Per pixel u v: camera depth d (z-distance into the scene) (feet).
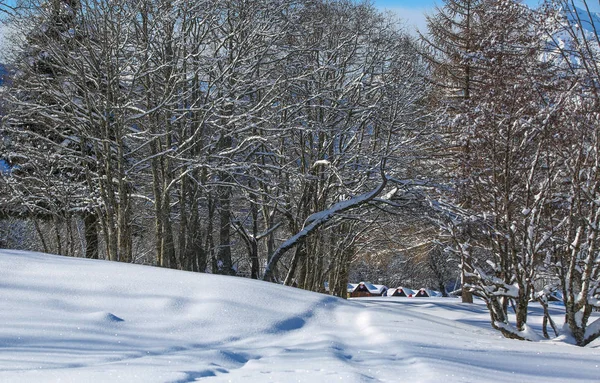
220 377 15.37
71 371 14.75
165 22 55.98
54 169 66.49
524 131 33.40
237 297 26.91
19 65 54.24
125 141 62.23
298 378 15.19
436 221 40.42
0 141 60.59
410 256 99.91
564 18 34.78
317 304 28.30
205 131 68.85
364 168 66.54
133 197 65.16
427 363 17.70
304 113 70.33
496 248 34.37
